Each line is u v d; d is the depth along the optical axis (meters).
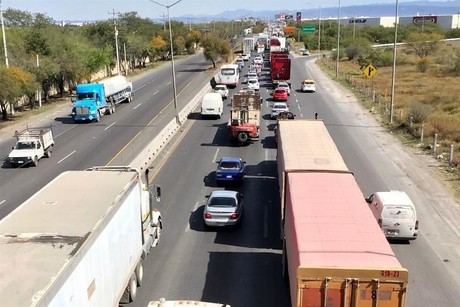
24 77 48.94
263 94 60.53
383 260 11.90
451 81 67.06
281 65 66.00
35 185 27.55
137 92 65.75
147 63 110.94
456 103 48.62
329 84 69.00
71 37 71.62
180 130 41.31
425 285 16.36
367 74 48.59
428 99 51.59
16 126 44.22
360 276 11.41
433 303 15.27
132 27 126.75
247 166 30.67
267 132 40.03
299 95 59.41
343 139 36.97
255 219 22.28
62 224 11.91
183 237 20.38
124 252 14.31
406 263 17.91
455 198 24.41
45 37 62.97
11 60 53.56
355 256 12.08
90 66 69.00
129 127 43.06
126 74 88.62
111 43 94.88
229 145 35.91
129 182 15.24
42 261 9.93
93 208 12.98
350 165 30.14
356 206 15.05
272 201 24.58
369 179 27.39
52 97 62.28
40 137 32.62
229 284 16.50
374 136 37.88
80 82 65.19
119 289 13.80
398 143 35.62
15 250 10.45
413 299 15.48
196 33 135.25
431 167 29.52
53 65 57.38
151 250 19.17
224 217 20.64
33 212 12.72
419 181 27.00
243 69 91.38
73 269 10.10
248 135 35.66
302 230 13.41
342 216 14.30
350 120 44.00
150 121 45.38
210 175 28.77
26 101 56.88
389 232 19.28
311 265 11.62
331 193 16.08
